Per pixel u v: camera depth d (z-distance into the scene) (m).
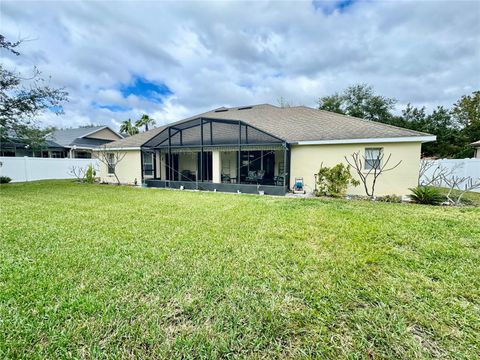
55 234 5.55
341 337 2.45
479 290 3.24
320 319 2.70
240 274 3.67
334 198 11.34
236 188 13.64
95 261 4.10
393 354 2.24
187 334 2.49
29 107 14.91
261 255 4.38
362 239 5.23
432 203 9.67
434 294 3.15
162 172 19.36
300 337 2.46
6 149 23.97
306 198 11.23
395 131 11.98
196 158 19.28
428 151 27.08
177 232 5.72
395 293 3.18
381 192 11.95
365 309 2.88
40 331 2.51
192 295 3.15
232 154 18.66
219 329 2.56
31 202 9.72
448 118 27.61
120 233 5.63
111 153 19.67
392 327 2.58
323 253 4.48
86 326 2.58
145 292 3.20
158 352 2.28
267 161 17.72
